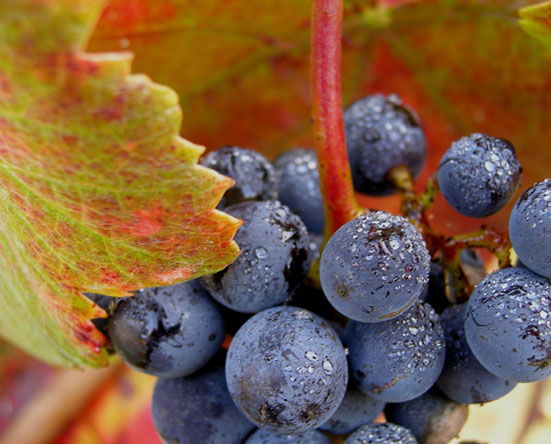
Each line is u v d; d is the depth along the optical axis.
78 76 0.10
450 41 0.18
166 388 0.14
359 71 0.19
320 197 0.15
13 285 0.14
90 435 0.23
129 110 0.11
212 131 0.20
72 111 0.11
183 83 0.19
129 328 0.13
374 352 0.12
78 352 0.14
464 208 0.13
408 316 0.12
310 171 0.15
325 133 0.13
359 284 0.12
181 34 0.18
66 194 0.12
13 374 0.23
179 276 0.12
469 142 0.13
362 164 0.15
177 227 0.12
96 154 0.11
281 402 0.12
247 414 0.12
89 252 0.12
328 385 0.12
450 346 0.13
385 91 0.20
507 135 0.19
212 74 0.19
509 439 0.24
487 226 0.13
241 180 0.14
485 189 0.13
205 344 0.13
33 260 0.13
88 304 0.13
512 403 0.24
